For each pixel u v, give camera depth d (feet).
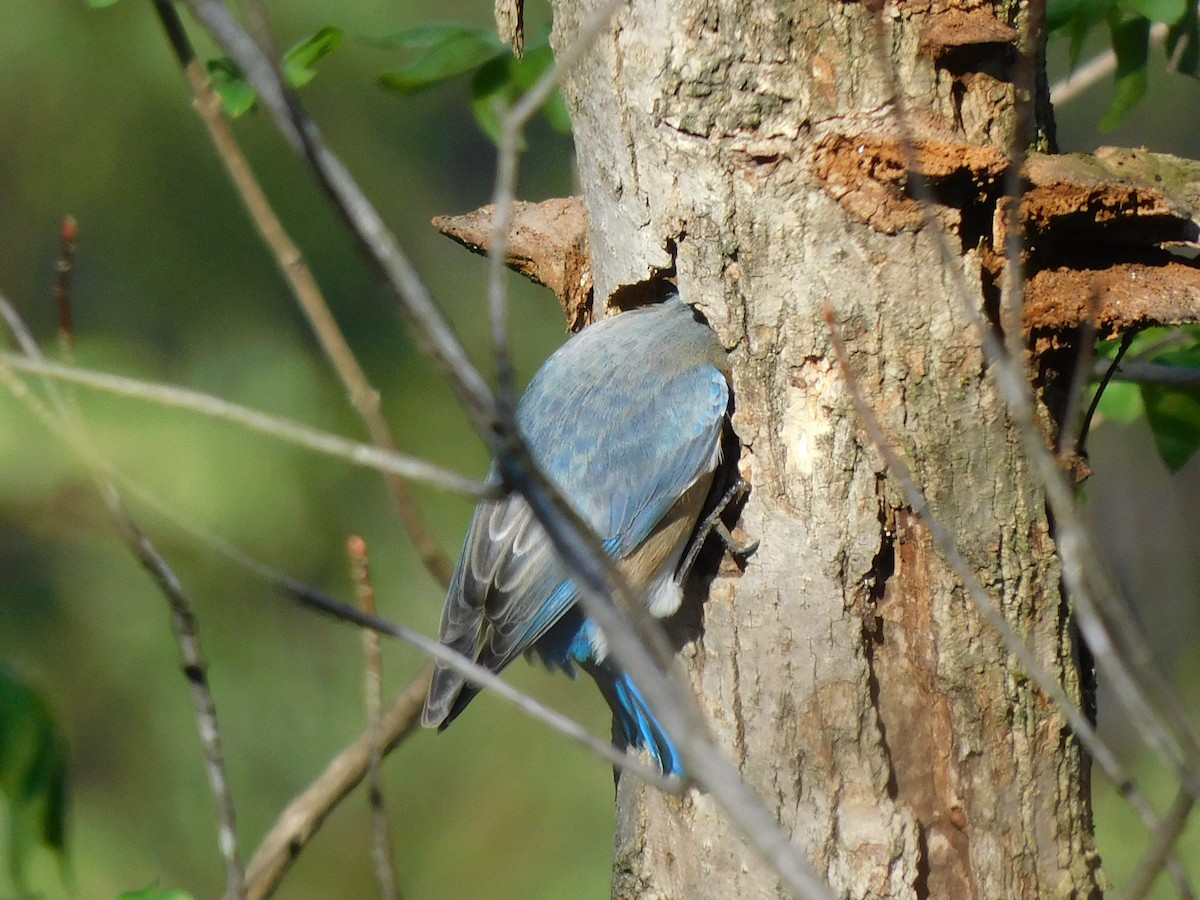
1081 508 27.53
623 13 28.55
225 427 56.03
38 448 50.39
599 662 31.71
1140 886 16.51
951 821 27.07
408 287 14.66
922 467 26.68
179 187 58.85
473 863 59.00
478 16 64.39
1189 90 73.51
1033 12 25.96
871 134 26.63
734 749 28.30
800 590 27.58
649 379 31.55
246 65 14.44
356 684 59.57
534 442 32.40
